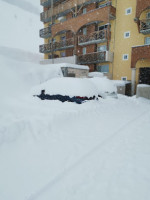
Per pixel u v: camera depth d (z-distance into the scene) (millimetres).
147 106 8375
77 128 4168
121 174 2268
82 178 2170
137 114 6039
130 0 15938
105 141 3398
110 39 17609
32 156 2738
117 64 17266
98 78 9055
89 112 5543
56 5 23188
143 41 15305
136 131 4082
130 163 2555
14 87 8531
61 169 2371
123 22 16547
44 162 2557
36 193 1885
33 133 3568
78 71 12719
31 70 10750
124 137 3654
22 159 2633
